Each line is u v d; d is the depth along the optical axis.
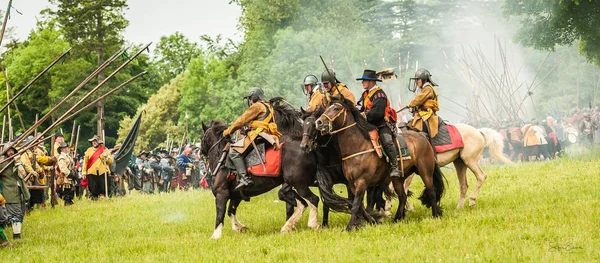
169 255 14.78
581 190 20.28
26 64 90.38
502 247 12.77
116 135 104.19
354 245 14.03
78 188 34.28
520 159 35.06
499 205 19.19
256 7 76.44
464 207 19.53
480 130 19.81
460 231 14.52
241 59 85.31
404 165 16.84
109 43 83.50
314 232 15.92
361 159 16.05
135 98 105.12
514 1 39.34
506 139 35.44
